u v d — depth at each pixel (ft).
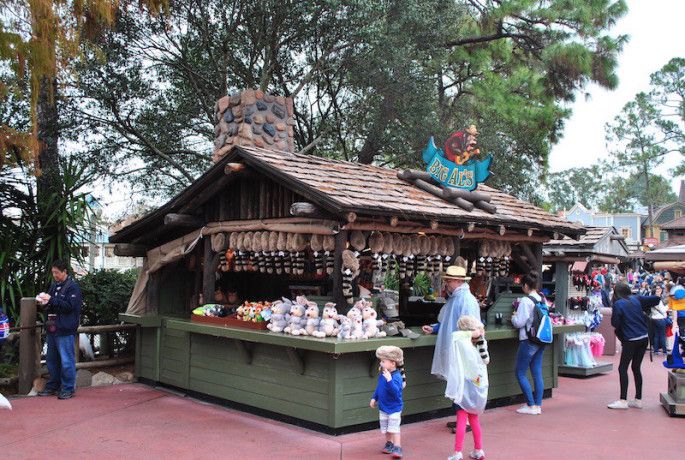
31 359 25.61
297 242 21.99
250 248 23.91
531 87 60.95
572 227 29.09
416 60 51.55
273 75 52.60
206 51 49.52
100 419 21.52
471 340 17.62
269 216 23.22
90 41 34.71
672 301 25.40
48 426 20.53
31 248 29.86
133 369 29.99
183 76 50.26
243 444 18.58
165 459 17.16
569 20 59.11
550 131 62.34
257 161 21.93
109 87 45.09
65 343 24.63
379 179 25.25
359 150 58.75
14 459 17.04
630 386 31.04
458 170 25.40
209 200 26.07
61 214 29.43
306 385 20.22
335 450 18.01
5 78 30.09
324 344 18.38
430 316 27.20
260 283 30.83
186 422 21.13
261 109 30.07
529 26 61.93
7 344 29.35
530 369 24.43
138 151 49.60
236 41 47.73
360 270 24.95
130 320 27.68
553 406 25.81
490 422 22.57
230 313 24.58
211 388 24.09
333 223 20.65
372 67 48.70
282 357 21.13
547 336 23.77
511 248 28.09
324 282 26.94
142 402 24.23
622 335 25.66
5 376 27.43
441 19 52.19
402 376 17.98
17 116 37.01
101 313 32.12
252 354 22.34
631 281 83.46
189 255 28.30
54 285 24.95
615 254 40.75
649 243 110.93
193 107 50.78
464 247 27.94
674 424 22.68
